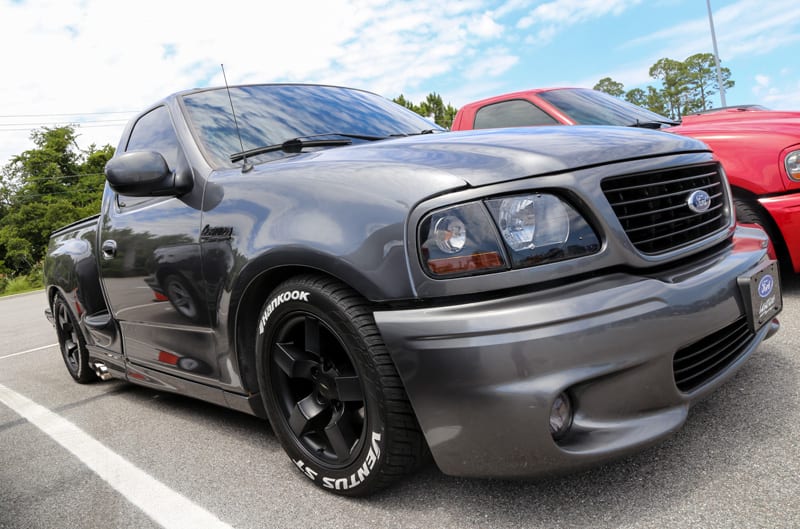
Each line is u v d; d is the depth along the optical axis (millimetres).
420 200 1584
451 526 1630
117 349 3137
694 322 1614
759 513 1492
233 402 2273
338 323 1719
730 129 3486
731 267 1806
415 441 1682
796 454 1739
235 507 1918
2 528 1987
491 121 5012
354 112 2824
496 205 1551
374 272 1606
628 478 1739
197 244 2186
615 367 1490
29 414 3432
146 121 2900
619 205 1643
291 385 2023
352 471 1796
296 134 2488
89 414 3252
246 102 2645
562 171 1608
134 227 2637
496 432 1480
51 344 6410
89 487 2240
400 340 1565
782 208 3217
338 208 1718
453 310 1526
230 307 2068
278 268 1894
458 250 1534
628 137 1881
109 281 2883
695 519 1504
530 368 1442
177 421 2908
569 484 1750
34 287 38156
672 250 1714
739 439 1871
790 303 3312
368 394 1687
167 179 2293
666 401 1604
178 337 2463
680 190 1843
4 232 54438
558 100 4727
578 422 1527
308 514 1809
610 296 1517
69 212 55406
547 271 1516
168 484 2164
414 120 3027
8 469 2561
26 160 58594
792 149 3209
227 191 2139
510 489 1770
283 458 2266
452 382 1502
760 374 2363
